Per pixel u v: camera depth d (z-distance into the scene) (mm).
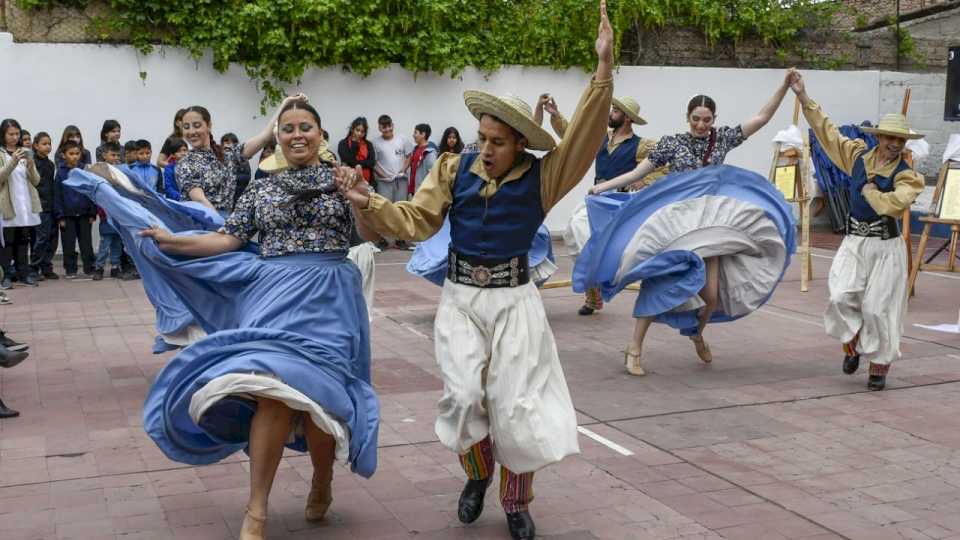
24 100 13562
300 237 4246
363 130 14477
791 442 5836
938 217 10992
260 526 4027
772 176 11695
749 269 7293
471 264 4281
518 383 4164
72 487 4969
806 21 17672
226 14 14172
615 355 8078
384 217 4109
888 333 6910
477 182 4258
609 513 4688
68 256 12438
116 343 8477
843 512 4738
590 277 7297
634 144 8641
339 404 4023
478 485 4473
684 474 5262
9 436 5812
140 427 6000
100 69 13836
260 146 6363
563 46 15883
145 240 4375
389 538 4363
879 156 6934
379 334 8852
